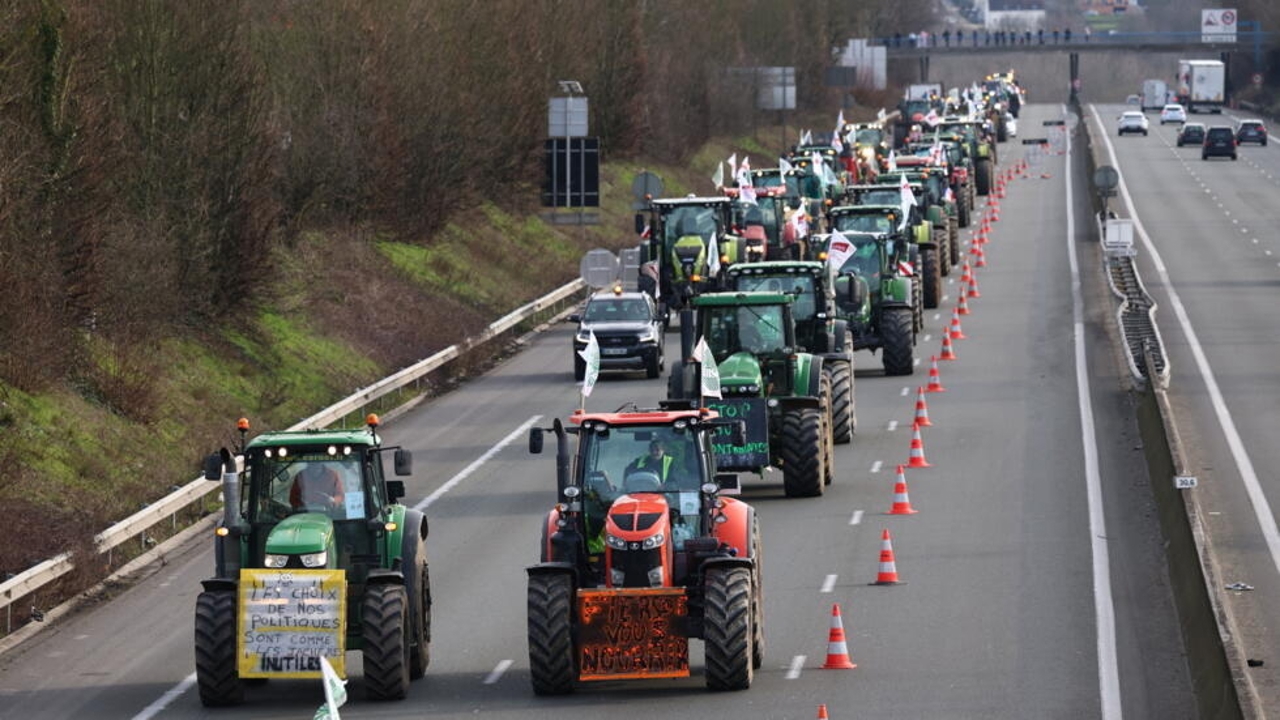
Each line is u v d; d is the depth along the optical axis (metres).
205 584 64.12
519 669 68.44
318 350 147.12
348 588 65.12
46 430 104.62
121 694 66.88
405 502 103.56
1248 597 78.81
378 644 63.72
